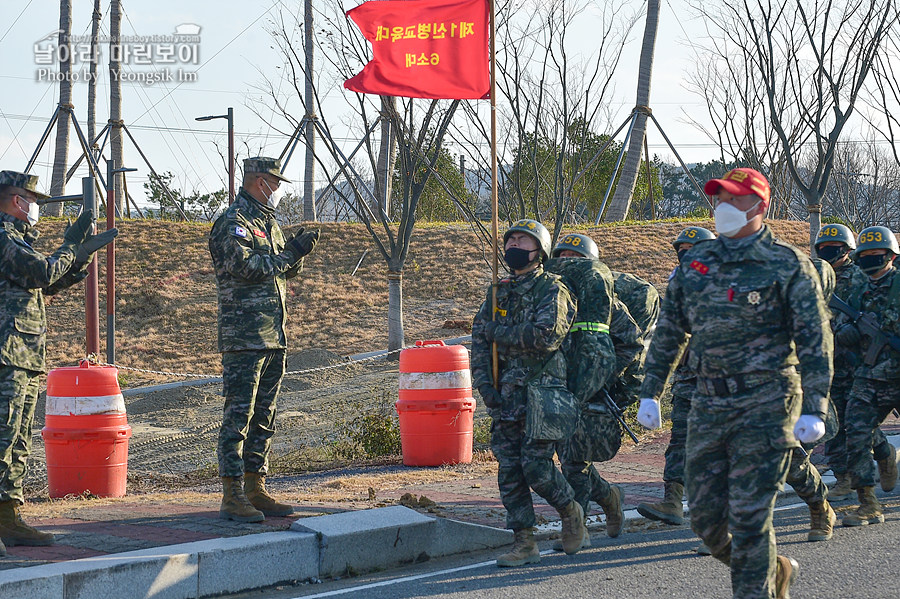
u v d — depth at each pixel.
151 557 5.54
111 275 21.45
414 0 8.17
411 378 11.04
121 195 38.62
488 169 18.34
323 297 28.33
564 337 6.34
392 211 36.12
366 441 12.51
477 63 8.12
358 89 8.20
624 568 6.25
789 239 31.22
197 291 29.31
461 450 11.08
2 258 6.19
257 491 7.22
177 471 13.01
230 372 7.04
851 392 7.88
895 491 9.33
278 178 7.29
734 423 4.53
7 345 6.18
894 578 5.82
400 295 22.22
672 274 4.98
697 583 5.80
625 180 34.44
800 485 6.82
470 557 6.90
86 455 9.30
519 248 6.29
